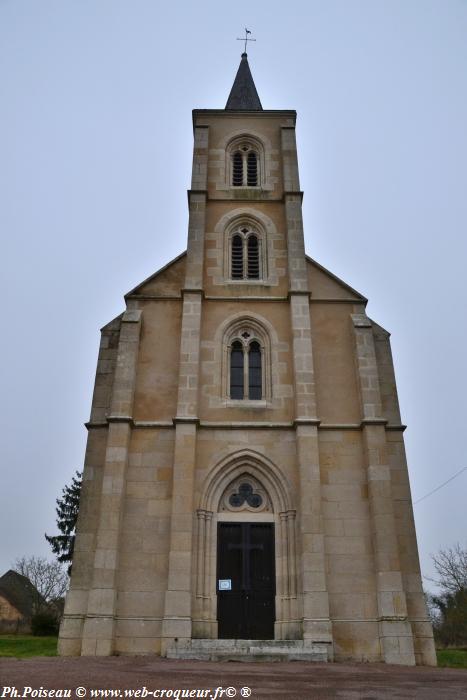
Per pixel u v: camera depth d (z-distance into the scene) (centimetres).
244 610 1938
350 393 2230
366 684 1171
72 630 1823
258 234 2616
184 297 2345
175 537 1917
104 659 1614
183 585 1852
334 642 1839
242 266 2550
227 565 1992
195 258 2447
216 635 1875
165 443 2103
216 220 2608
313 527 1942
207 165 2752
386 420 2112
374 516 1973
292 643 1772
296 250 2484
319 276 2462
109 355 2302
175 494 1980
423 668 1648
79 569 1912
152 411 2167
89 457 2089
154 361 2261
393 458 2138
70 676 1152
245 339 2356
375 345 2362
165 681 1107
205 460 2083
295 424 2109
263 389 2267
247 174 2797
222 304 2392
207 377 2241
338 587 1917
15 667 1316
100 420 2162
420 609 1914
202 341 2311
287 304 2402
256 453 2095
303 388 2172
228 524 2041
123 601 1875
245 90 3391
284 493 2047
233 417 2169
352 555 1959
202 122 2888
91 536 1969
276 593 1934
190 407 2131
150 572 1917
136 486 2034
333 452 2108
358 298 2400
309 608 1830
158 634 1833
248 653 1686
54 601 6012
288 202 2619
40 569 6378
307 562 1892
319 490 2000
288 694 989
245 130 2880
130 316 2305
